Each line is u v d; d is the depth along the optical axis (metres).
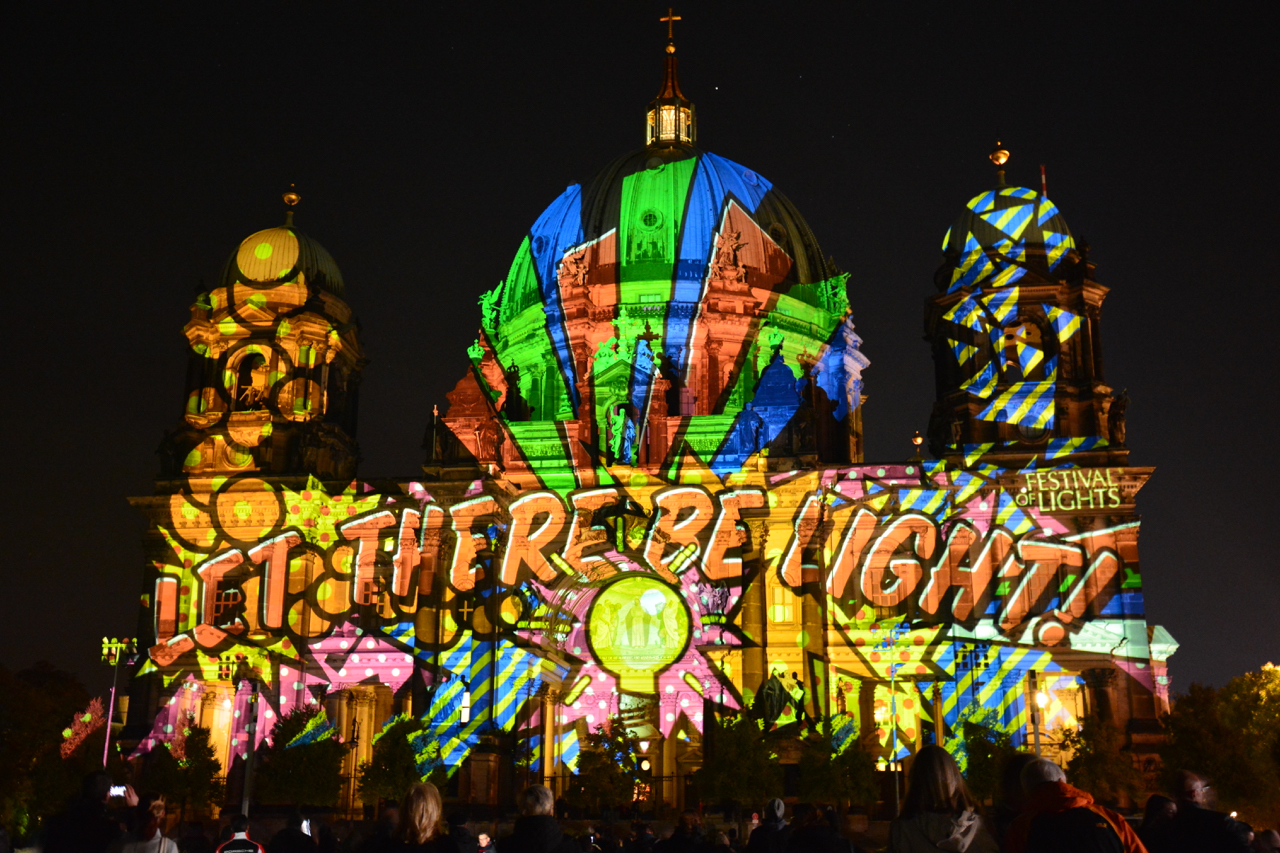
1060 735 75.81
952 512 78.81
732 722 66.19
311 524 82.56
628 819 60.72
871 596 79.12
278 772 66.00
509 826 64.31
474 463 81.50
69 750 79.38
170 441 84.94
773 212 104.69
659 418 84.44
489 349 100.50
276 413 84.56
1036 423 79.50
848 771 62.53
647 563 80.69
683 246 98.88
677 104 113.38
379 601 81.50
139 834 13.73
